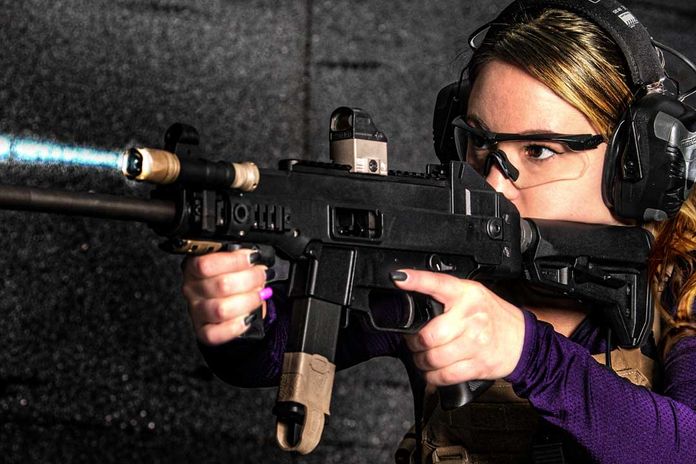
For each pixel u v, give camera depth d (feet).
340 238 4.69
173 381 9.73
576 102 5.48
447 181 5.18
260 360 5.83
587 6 5.65
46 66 9.33
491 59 5.72
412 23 10.68
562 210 5.63
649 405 4.93
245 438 9.91
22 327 9.27
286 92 10.18
